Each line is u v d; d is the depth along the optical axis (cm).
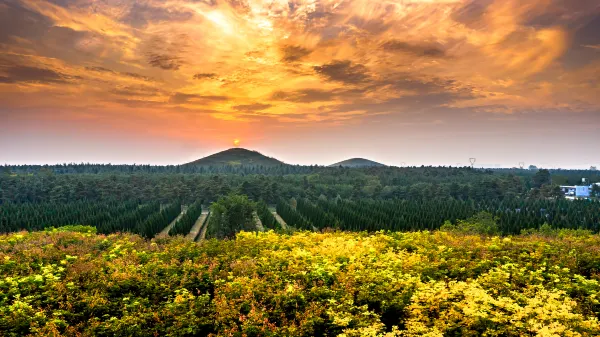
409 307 1205
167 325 1186
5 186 10181
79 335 1105
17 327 1106
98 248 1898
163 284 1382
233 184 12469
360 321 1155
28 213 6581
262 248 1875
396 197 11106
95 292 1323
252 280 1375
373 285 1355
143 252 1725
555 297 1209
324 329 1203
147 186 11200
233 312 1195
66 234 2120
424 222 5225
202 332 1214
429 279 1493
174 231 5156
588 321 1055
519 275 1466
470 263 1628
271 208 11000
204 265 1551
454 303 1180
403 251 1823
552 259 1681
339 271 1483
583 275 1595
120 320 1151
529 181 16038
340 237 2139
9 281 1308
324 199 10575
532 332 1075
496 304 1141
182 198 10531
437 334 1036
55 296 1283
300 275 1455
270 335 1106
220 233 5141
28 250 1723
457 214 5859
